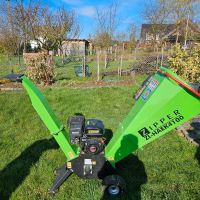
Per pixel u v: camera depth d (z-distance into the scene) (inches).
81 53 1589.6
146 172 159.2
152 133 130.3
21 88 416.2
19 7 779.4
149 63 671.8
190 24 1033.5
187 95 118.5
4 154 183.3
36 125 241.8
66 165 148.7
